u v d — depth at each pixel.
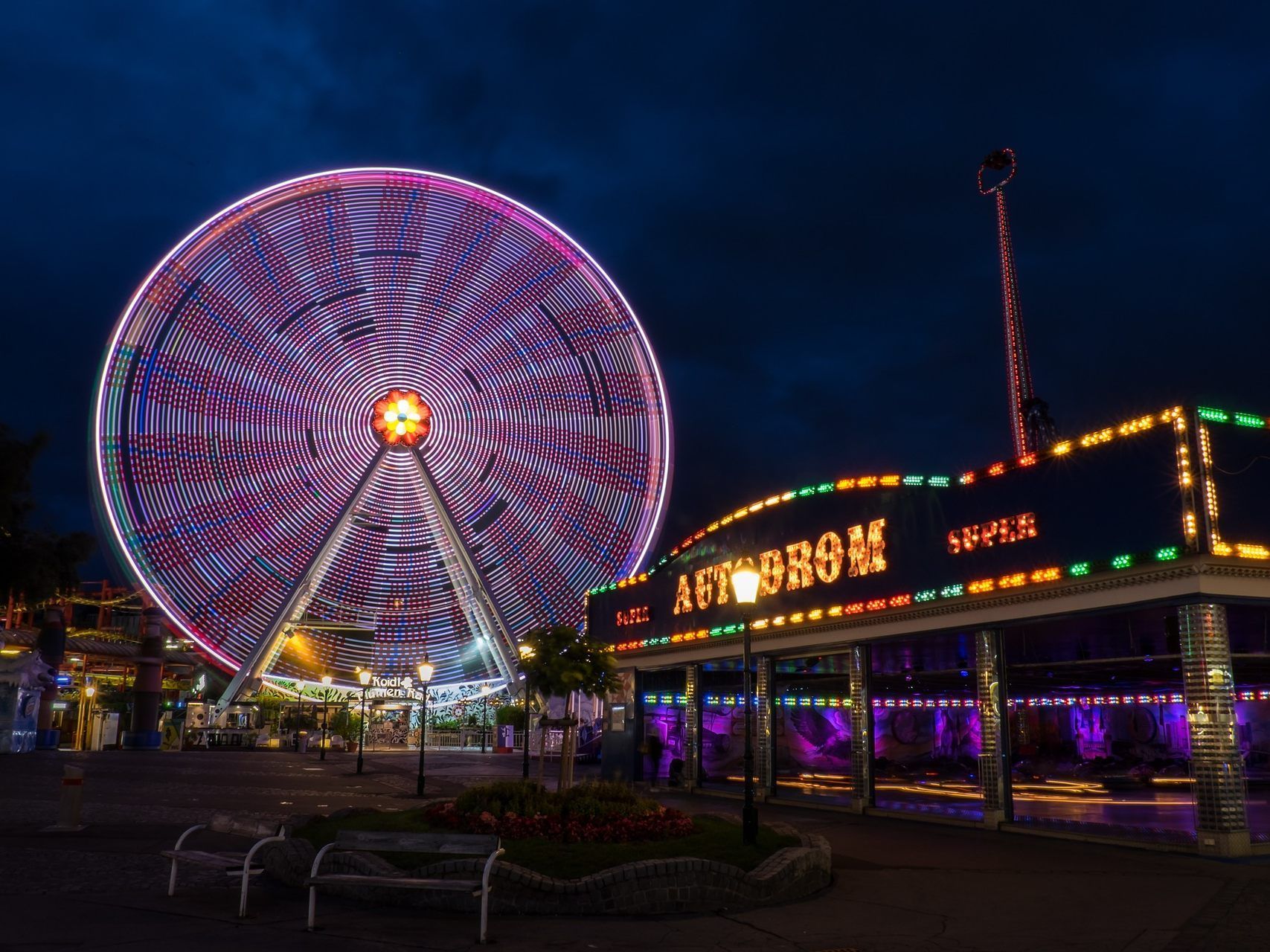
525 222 66.31
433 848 10.05
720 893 11.04
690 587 29.27
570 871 11.25
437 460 67.25
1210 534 14.69
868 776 21.84
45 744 60.84
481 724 81.19
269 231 62.62
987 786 18.66
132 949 8.53
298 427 64.25
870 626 21.72
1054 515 17.34
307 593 64.75
